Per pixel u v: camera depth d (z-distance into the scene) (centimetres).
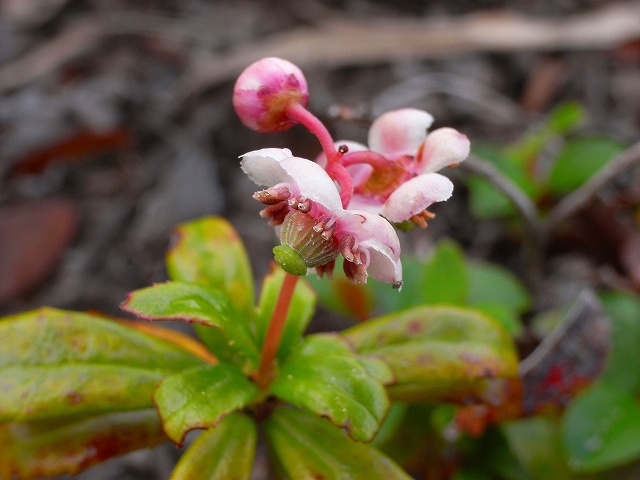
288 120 6
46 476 7
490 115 15
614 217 12
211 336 7
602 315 9
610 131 15
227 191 14
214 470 6
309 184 5
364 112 8
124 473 11
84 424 7
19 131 15
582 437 9
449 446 9
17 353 6
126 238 13
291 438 7
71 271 13
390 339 7
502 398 7
